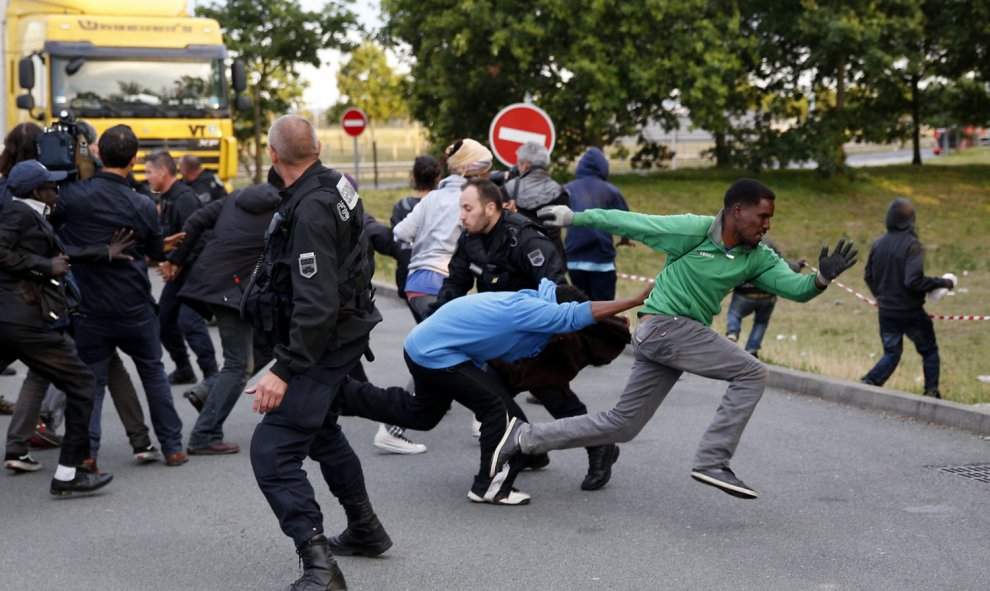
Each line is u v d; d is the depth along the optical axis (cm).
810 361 1013
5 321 606
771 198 557
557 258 651
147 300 689
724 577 512
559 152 2952
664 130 3106
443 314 589
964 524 582
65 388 633
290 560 544
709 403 871
